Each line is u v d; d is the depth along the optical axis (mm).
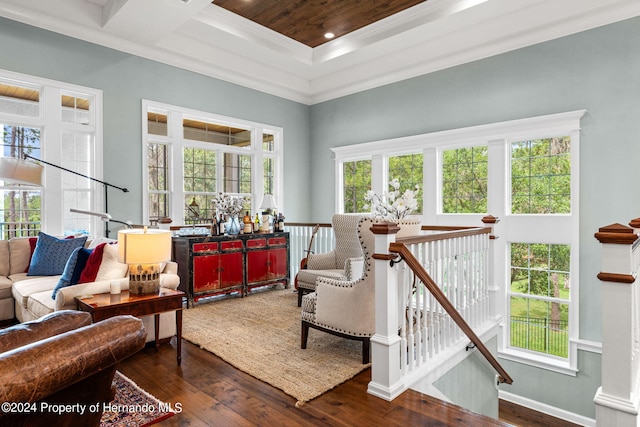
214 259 4723
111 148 4727
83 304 2514
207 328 3645
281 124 6758
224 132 6086
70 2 4242
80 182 4609
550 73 4465
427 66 5496
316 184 7160
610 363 1853
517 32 4594
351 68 6293
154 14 4180
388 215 4137
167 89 5246
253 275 5168
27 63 4121
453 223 5344
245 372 2664
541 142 4723
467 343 3137
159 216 5301
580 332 4262
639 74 3912
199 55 5367
